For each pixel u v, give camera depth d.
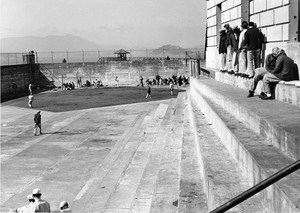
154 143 19.48
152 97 44.16
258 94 13.15
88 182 15.06
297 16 12.95
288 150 6.55
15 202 13.37
